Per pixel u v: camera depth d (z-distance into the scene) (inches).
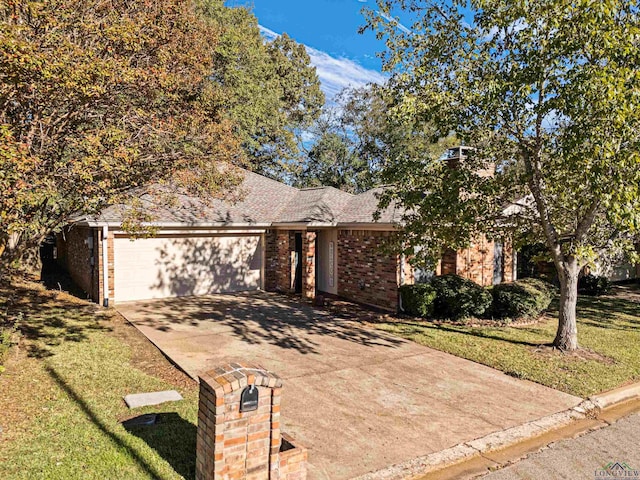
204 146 358.3
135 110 299.3
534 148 344.8
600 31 269.7
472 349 381.4
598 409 273.6
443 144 920.3
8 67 217.5
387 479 192.7
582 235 354.0
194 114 357.7
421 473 198.8
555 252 371.2
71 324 439.5
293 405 266.5
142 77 285.6
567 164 304.3
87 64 243.9
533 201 452.1
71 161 261.1
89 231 572.1
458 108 326.0
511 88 305.9
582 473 201.8
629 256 341.1
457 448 219.5
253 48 942.4
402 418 251.9
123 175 284.7
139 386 281.0
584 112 275.1
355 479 191.2
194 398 265.0
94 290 563.2
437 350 382.3
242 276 674.2
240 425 164.2
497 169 434.6
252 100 903.1
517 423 248.5
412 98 318.0
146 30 310.2
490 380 312.8
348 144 1358.3
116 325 447.5
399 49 347.6
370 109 1262.3
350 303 582.6
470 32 338.6
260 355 360.8
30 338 377.1
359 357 360.2
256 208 693.3
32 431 214.5
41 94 248.1
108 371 306.8
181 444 205.9
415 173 366.6
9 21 244.2
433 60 343.9
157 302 577.3
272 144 1145.4
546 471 203.0
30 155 252.5
